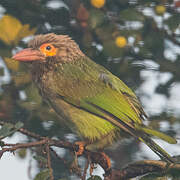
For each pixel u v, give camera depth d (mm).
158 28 11539
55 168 11320
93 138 9867
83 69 10469
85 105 10047
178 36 11945
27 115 10914
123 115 9898
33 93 10273
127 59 11711
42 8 12062
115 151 11797
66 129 11172
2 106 10773
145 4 11383
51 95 10297
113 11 11680
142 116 10250
